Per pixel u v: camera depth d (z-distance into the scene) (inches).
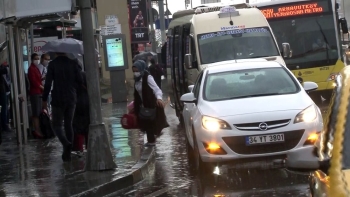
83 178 527.8
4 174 567.8
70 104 606.5
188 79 901.2
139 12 1720.0
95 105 556.1
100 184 499.2
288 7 1058.7
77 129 651.5
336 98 218.2
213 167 546.3
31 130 819.4
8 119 932.0
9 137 841.5
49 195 470.6
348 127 210.1
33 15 639.1
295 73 1053.2
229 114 524.7
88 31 550.3
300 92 565.9
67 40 617.9
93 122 556.7
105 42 1353.3
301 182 486.6
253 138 514.0
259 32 869.8
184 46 970.1
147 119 674.2
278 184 484.7
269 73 595.5
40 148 719.7
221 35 865.5
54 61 606.2
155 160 644.7
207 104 555.2
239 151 516.1
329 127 217.8
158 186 520.1
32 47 938.1
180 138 792.9
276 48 857.5
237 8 1001.5
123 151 665.6
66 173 553.6
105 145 557.6
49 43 608.4
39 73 799.7
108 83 1726.1
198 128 533.6
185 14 1081.4
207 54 852.0
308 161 222.5
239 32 868.0
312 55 1055.0
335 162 205.6
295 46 1055.6
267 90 573.9
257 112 521.3
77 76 609.3
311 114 524.4
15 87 750.5
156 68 1187.9
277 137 513.7
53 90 605.6
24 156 667.4
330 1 1058.1
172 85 1074.1
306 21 1057.5
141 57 1160.2
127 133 815.1
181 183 523.2
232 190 476.1
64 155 613.6
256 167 559.8
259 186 483.2
